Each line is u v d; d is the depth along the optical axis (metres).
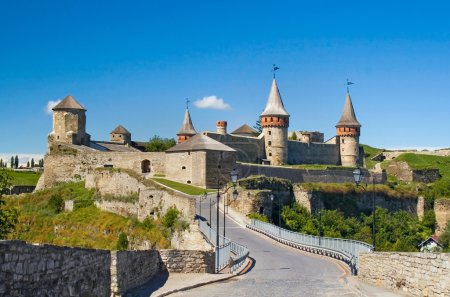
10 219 34.28
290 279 31.38
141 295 23.88
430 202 112.38
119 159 105.94
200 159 95.06
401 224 100.31
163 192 75.94
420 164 143.88
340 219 90.62
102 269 20.98
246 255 40.44
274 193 91.44
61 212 89.56
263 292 26.02
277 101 127.62
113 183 88.75
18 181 126.81
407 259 22.80
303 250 50.81
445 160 151.88
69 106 115.69
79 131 116.31
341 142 140.00
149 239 69.88
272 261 42.34
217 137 114.00
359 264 29.88
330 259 44.03
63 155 109.12
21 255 14.34
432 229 105.94
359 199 103.88
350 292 25.56
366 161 151.38
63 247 17.06
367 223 97.19
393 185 115.88
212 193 86.56
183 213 69.75
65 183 105.56
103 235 78.56
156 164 103.19
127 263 24.48
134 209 81.88
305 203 93.62
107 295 21.66
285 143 126.62
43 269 15.60
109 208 86.12
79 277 18.41
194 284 27.61
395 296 22.28
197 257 31.56
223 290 26.75
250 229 66.06
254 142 122.81
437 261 19.97
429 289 20.59
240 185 84.62
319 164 135.00
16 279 14.11
